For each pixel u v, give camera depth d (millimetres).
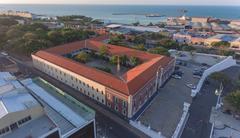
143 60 81375
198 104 60562
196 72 83188
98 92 58250
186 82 75625
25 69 86250
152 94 64438
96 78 59156
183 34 159750
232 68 94312
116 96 52500
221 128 49188
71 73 66125
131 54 87000
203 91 69375
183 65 95250
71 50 95062
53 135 35000
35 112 37875
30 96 42188
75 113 43031
